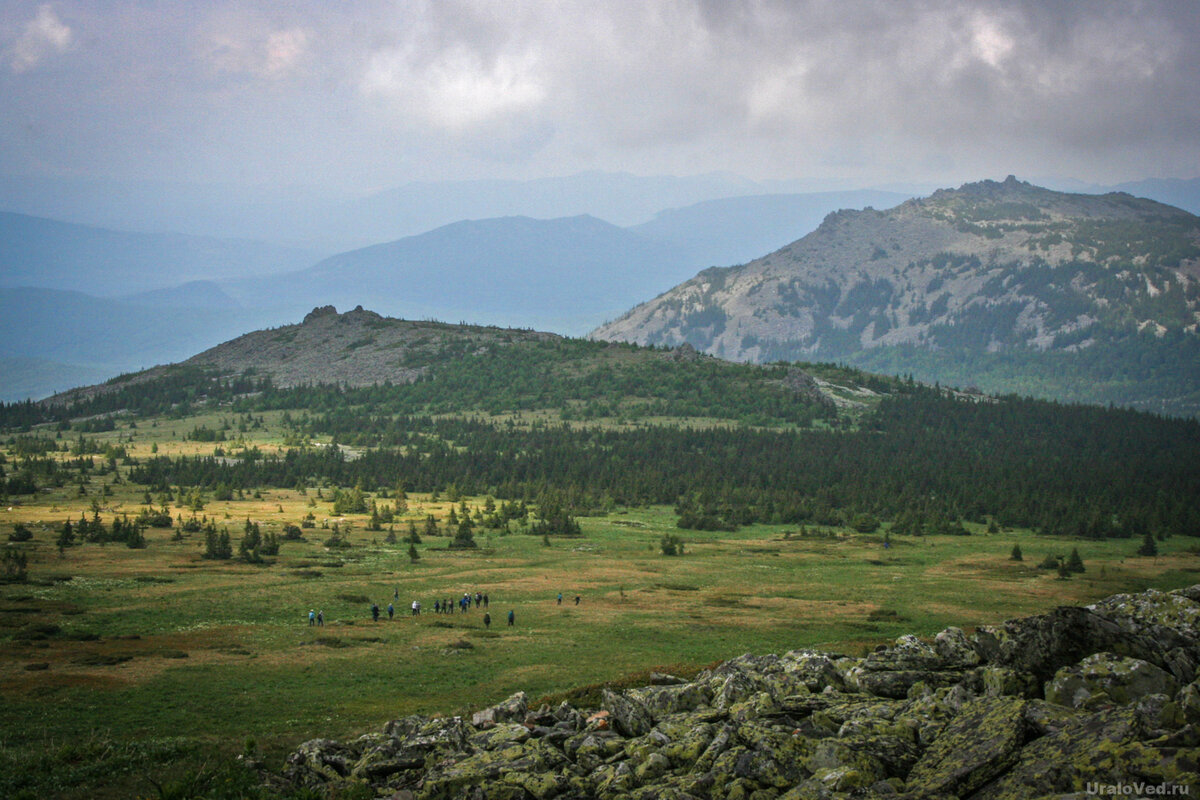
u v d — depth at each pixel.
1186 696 19.38
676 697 33.03
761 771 23.50
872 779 21.83
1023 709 21.73
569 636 92.50
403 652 83.50
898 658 31.11
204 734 51.38
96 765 37.00
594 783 26.44
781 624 100.69
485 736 31.59
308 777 30.84
